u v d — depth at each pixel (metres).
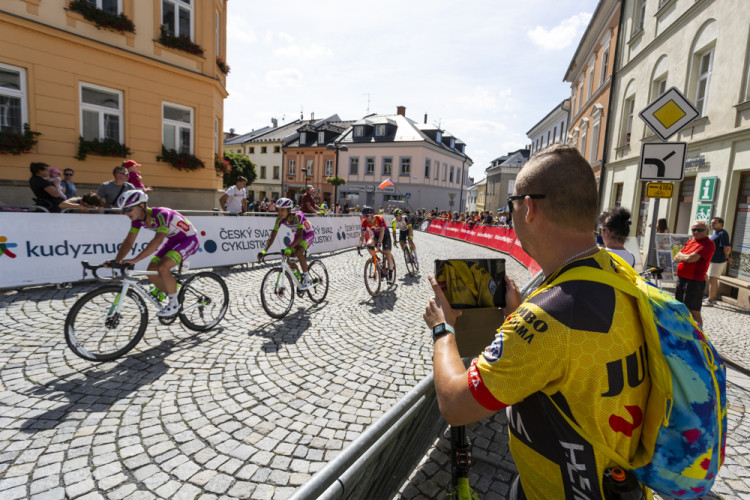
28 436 2.56
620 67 13.39
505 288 1.53
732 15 7.32
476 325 1.49
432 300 1.23
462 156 49.84
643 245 10.89
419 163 40.75
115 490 2.14
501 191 44.53
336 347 4.33
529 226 0.94
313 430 2.76
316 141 47.38
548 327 0.77
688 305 5.17
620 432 0.78
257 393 3.24
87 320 3.69
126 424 2.74
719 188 7.49
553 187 0.89
